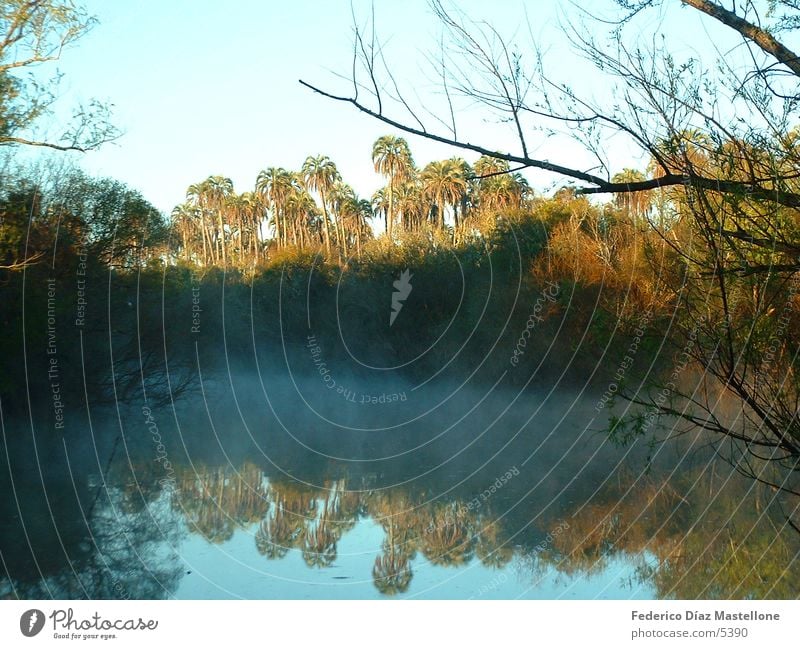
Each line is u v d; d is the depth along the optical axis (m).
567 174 4.62
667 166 4.99
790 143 4.97
